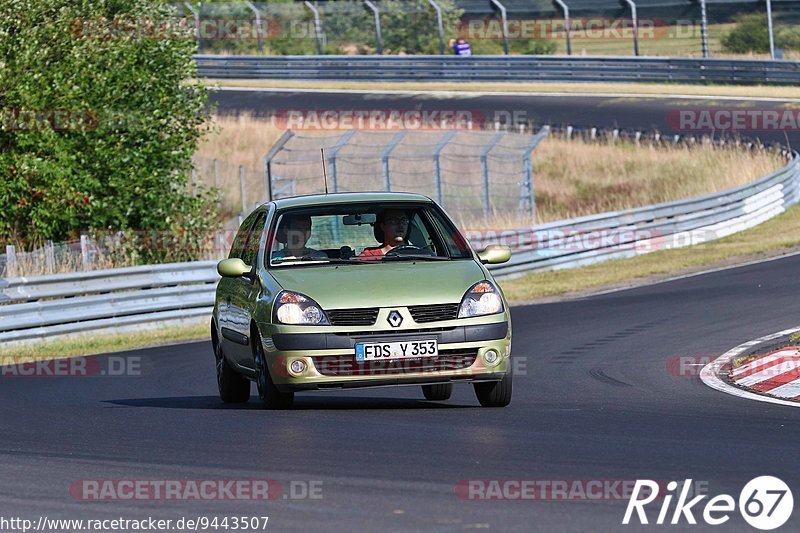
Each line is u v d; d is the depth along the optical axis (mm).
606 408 30266
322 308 28938
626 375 37469
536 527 17406
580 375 37906
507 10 162125
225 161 122188
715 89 147125
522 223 94750
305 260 31641
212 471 22438
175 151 78938
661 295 63375
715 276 71375
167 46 78062
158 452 24891
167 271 65250
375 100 149000
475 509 18594
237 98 154000
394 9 169250
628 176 120500
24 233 74688
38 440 27547
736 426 26469
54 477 22516
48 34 73125
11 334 57500
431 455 23297
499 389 30203
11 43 72125
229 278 35281
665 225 90125
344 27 171875
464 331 28938
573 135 131125
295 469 22297
